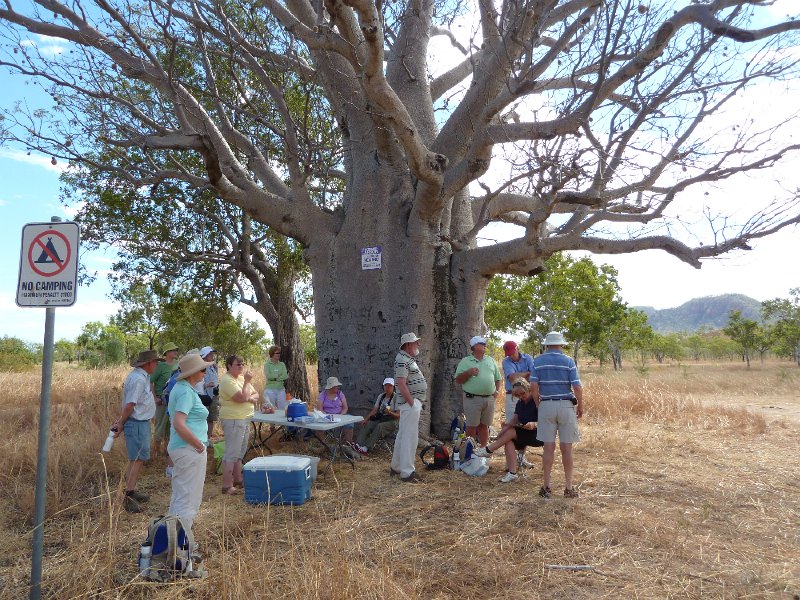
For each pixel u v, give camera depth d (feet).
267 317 48.88
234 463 22.52
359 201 32.83
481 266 32.17
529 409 23.59
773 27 22.02
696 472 24.98
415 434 24.08
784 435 34.45
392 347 31.73
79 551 14.66
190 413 15.64
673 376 80.53
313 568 13.19
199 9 31.12
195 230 47.93
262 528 17.76
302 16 32.71
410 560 15.25
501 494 21.53
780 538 17.21
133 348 118.52
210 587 13.26
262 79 31.83
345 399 30.40
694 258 25.72
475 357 29.27
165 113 32.04
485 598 13.25
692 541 16.72
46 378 12.85
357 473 25.11
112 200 43.45
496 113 26.50
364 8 20.61
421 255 32.09
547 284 100.01
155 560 13.96
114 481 23.26
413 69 34.91
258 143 38.68
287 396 34.01
